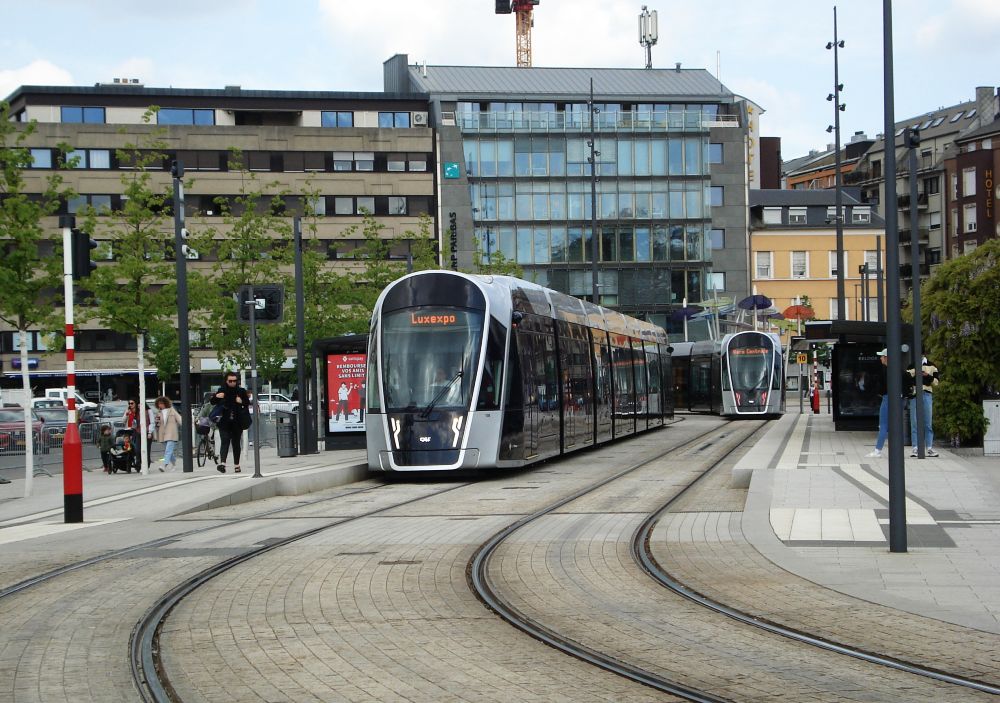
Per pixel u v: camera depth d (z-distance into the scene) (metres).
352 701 7.19
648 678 7.64
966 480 19.47
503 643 8.84
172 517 18.80
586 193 84.69
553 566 12.40
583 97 87.94
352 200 82.31
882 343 36.91
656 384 44.75
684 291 85.69
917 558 12.11
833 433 37.41
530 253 84.31
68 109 81.31
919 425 23.89
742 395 53.81
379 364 24.67
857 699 7.08
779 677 7.64
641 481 23.02
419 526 16.30
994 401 27.52
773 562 12.13
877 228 98.81
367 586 11.42
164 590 11.48
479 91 86.56
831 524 14.66
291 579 11.93
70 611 10.49
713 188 88.19
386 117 85.38
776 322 79.12
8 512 20.30
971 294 27.95
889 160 12.70
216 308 39.47
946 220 95.94
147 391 80.88
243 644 8.95
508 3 138.38
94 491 23.95
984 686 7.32
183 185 30.52
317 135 81.69
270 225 44.28
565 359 29.55
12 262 28.03
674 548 13.44
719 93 89.75
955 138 103.12
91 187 77.44
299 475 23.28
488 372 24.31
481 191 83.81
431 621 9.70
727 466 26.25
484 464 24.03
